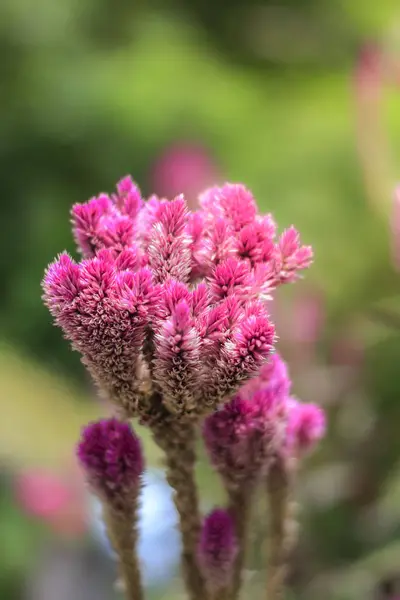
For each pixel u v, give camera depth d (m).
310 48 1.29
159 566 0.85
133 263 0.43
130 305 0.41
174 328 0.41
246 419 0.44
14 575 1.21
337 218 1.00
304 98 1.23
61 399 0.98
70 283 0.41
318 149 1.07
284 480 0.49
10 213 1.43
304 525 0.84
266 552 0.50
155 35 1.46
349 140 1.05
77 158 1.43
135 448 0.45
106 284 0.41
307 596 0.78
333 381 0.93
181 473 0.45
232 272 0.42
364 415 0.92
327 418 0.91
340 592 0.77
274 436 0.45
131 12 1.52
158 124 1.35
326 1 1.38
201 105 1.33
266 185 1.09
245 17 1.44
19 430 0.94
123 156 1.39
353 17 1.32
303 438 0.49
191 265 0.43
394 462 0.87
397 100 1.04
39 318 1.31
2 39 1.51
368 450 0.88
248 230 0.43
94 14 1.53
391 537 0.81
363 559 0.79
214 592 0.46
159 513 0.81
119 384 0.43
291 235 0.43
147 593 0.86
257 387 0.45
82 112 1.42
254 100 1.32
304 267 0.43
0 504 1.24
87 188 1.42
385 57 0.93
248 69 1.43
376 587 0.74
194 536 0.46
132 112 1.38
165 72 1.40
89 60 1.48
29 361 1.08
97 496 0.46
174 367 0.41
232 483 0.45
